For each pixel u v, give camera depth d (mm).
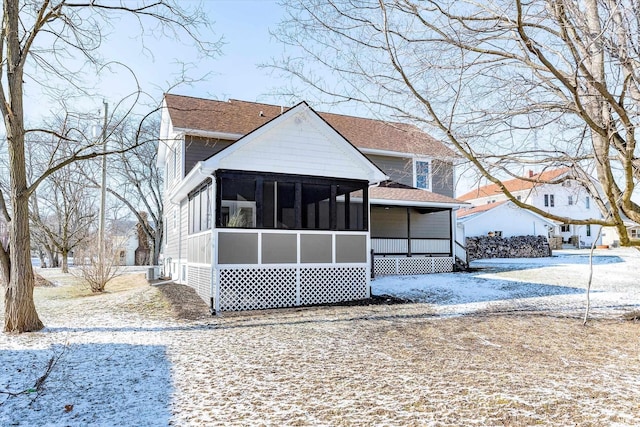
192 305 10555
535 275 16031
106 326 8367
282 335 7496
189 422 3820
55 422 3867
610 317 8875
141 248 43281
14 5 7848
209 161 10094
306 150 11242
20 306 7797
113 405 4258
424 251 17844
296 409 4086
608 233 34344
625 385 4711
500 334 7457
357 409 4059
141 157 29266
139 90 8680
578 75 4559
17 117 7738
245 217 13414
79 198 28344
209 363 5734
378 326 8227
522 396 4359
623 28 4262
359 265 11906
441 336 7332
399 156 18594
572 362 5715
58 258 37031
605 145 4547
